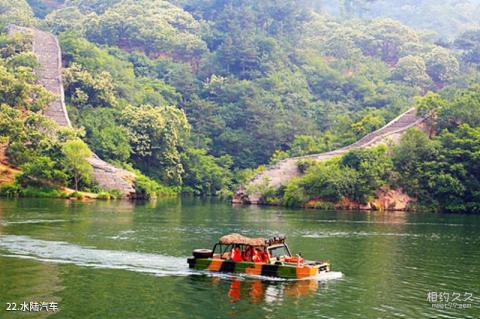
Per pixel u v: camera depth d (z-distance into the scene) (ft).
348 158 333.42
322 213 275.18
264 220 224.53
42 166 311.27
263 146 508.94
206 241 154.30
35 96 389.39
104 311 83.41
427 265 126.93
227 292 94.89
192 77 637.71
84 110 428.15
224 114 548.72
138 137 412.16
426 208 311.88
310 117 568.82
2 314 81.25
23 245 137.28
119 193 336.08
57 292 93.56
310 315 83.20
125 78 529.45
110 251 132.46
